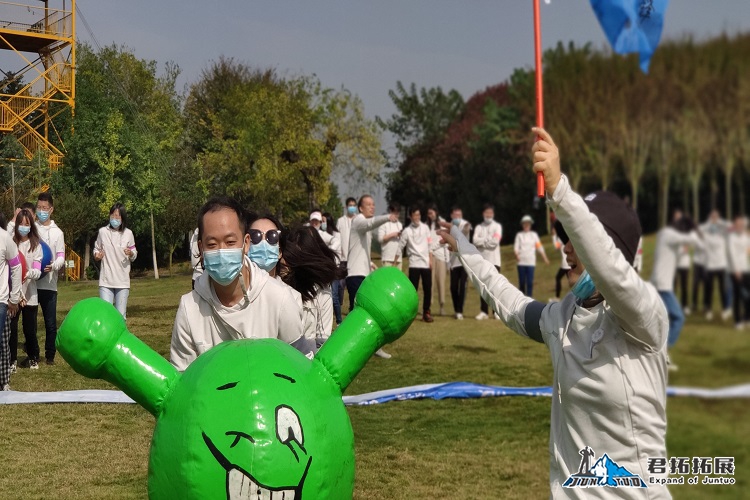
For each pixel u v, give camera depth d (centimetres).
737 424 546
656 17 297
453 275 1170
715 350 667
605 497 218
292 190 3253
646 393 214
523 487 414
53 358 796
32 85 2825
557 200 200
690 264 728
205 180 3150
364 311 237
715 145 747
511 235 2052
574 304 229
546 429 537
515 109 2020
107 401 627
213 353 223
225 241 257
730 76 723
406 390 652
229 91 4194
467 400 631
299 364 224
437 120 2825
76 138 2734
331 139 3256
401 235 1138
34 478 431
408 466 453
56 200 2556
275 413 205
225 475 200
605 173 951
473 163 2281
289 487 202
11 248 641
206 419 205
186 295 278
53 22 2811
